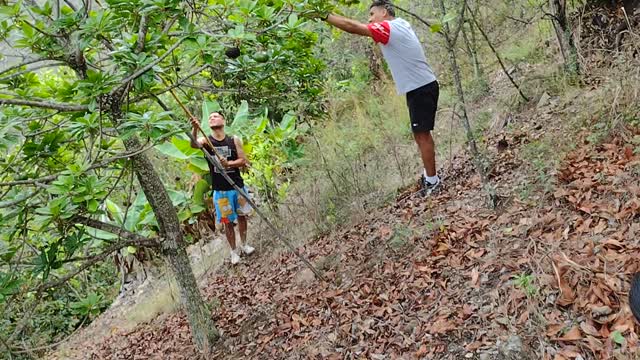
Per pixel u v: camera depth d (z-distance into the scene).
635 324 2.41
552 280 2.85
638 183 3.24
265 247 6.43
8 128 3.01
